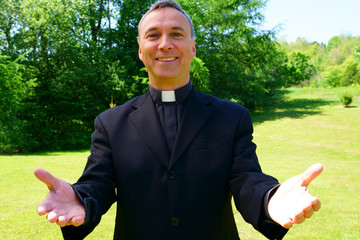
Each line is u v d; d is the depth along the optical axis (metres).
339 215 5.98
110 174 1.57
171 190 1.49
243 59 29.28
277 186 1.24
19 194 7.25
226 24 27.17
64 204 1.19
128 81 22.75
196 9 26.14
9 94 18.06
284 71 51.75
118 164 1.58
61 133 22.05
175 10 1.62
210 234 1.48
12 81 17.83
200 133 1.58
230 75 27.97
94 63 22.41
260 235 5.05
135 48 25.16
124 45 25.62
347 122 22.70
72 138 21.08
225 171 1.52
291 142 18.02
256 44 28.00
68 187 1.23
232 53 28.14
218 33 27.61
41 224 5.43
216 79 27.36
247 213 1.34
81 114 21.81
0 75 17.56
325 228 5.32
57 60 21.84
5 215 5.81
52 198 1.17
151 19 1.62
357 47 21.75
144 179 1.53
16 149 19.77
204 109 1.64
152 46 1.62
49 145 20.88
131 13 24.53
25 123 19.16
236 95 27.75
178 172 1.51
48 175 1.17
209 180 1.50
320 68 93.62
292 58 58.88
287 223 1.09
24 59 20.20
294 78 56.28
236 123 1.60
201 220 1.48
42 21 20.06
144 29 1.64
